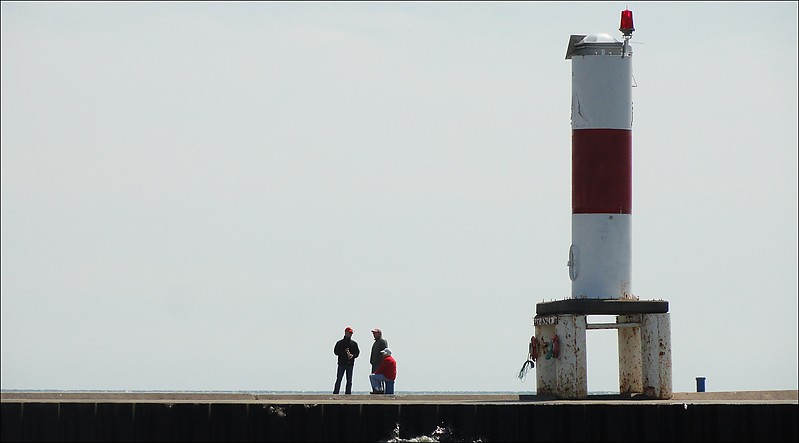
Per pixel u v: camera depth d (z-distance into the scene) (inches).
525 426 6378.0
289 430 6363.2
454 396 7618.1
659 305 7475.4
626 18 7603.4
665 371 7460.6
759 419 6432.1
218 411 6368.1
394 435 6358.3
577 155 7598.4
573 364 7396.7
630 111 7593.5
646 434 6412.4
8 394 7696.9
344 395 7652.6
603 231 7534.5
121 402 6392.7
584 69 7568.9
